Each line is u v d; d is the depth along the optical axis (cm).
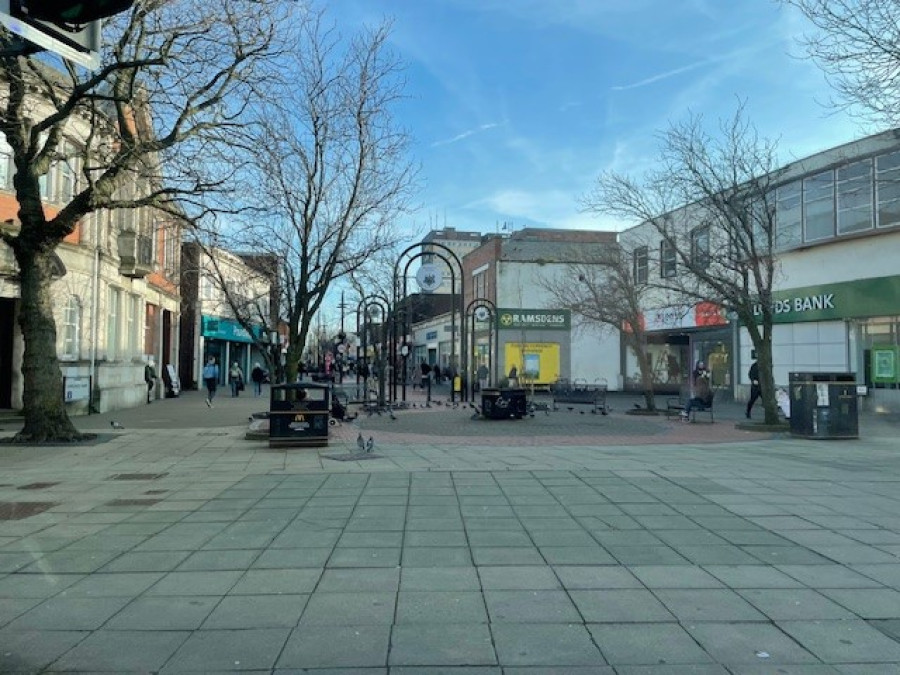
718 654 404
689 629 441
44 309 1375
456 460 1149
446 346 5397
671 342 3638
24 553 610
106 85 1520
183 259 2416
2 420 1733
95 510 782
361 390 3719
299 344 1545
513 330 3891
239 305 1678
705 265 1842
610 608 478
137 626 445
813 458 1182
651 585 526
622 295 2402
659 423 1889
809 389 1476
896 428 1684
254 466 1091
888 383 2006
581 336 3878
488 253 4162
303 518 740
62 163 1920
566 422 1916
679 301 2309
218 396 3269
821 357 2214
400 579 539
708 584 529
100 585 526
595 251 3266
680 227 2366
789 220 2295
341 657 400
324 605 483
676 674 378
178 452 1252
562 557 598
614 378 3966
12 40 360
